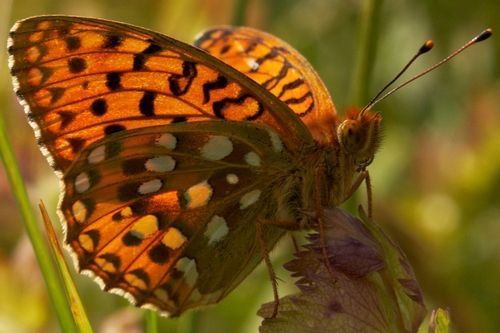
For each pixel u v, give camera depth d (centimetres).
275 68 28
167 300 27
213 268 27
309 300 26
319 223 26
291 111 27
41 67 26
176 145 27
